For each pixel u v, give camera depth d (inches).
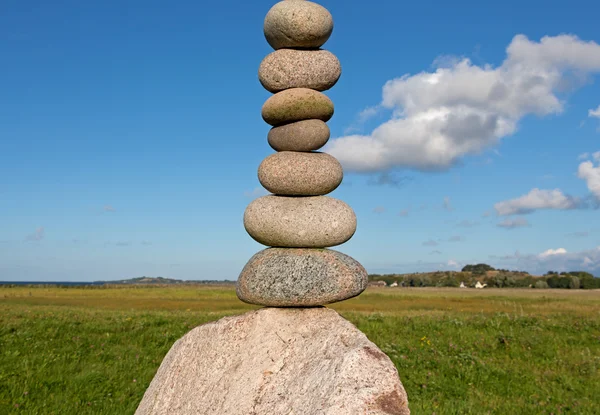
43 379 69.5
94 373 72.6
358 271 44.8
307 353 40.8
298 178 45.8
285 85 47.9
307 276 43.6
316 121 47.4
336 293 43.6
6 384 66.4
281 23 47.6
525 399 68.5
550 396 69.5
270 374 41.1
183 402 46.0
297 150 47.5
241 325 45.4
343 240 46.0
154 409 49.1
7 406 59.9
